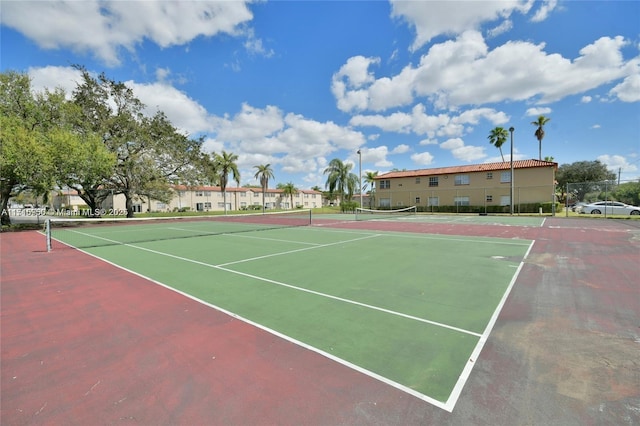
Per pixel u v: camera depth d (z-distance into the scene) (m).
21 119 20.44
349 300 5.22
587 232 14.83
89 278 6.95
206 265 8.11
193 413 2.51
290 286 6.09
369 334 3.93
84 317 4.61
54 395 2.77
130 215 31.11
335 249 10.57
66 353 3.53
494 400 2.62
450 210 40.22
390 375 3.01
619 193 30.12
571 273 6.91
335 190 48.44
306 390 2.79
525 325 4.16
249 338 3.84
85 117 27.25
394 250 10.25
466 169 40.41
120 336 3.95
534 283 6.17
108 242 13.22
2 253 10.65
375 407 2.55
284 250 10.44
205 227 21.05
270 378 2.99
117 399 2.70
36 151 18.45
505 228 17.50
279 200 82.38
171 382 2.94
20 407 2.61
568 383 2.85
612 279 6.36
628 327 4.05
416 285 6.09
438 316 4.51
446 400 2.62
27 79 21.67
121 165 28.45
